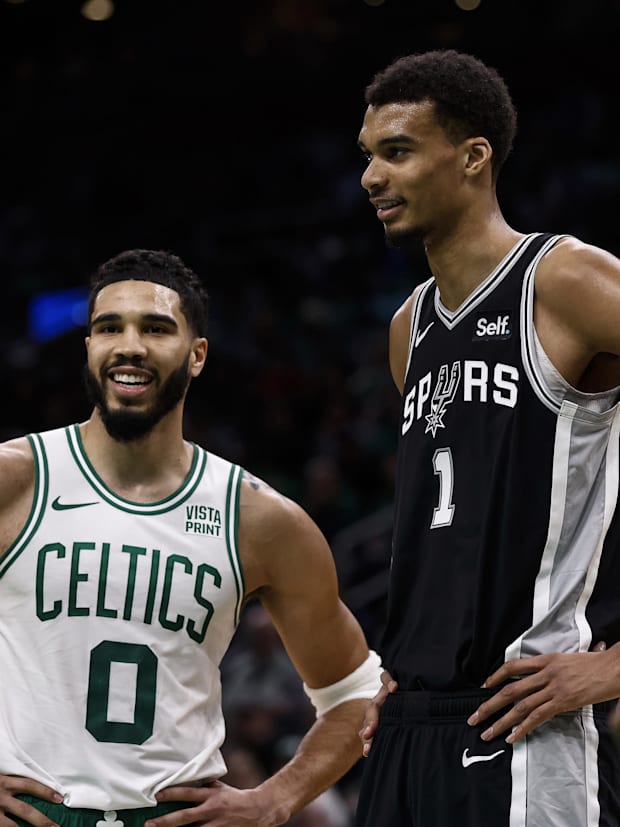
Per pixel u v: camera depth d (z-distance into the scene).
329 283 22.27
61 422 20.03
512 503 4.88
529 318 4.99
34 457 5.31
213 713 5.35
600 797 4.77
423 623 5.04
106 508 5.25
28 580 5.14
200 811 5.11
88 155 26.28
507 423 4.95
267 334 20.89
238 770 10.52
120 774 5.00
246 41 25.86
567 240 5.05
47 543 5.16
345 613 5.82
